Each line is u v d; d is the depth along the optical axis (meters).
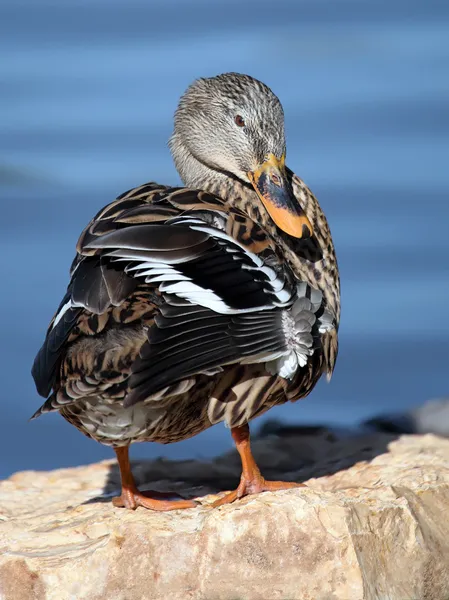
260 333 9.21
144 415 9.77
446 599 9.72
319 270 11.27
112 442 10.20
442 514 10.02
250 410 9.93
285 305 9.40
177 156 13.06
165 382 8.69
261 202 11.93
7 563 9.35
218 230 9.66
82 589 9.21
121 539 9.27
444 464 11.23
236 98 12.31
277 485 10.60
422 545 9.53
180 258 9.25
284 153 12.20
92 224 10.07
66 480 12.20
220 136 12.41
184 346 8.88
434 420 14.05
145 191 10.82
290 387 10.27
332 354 10.77
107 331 9.23
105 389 9.18
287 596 8.96
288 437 13.32
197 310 9.05
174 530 9.32
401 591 9.29
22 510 11.25
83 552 9.44
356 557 8.95
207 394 9.91
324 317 10.21
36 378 9.38
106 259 9.38
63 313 9.57
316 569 8.96
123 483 10.74
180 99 13.06
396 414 14.34
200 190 10.73
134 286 9.23
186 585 9.12
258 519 9.09
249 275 9.39
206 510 10.08
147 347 8.84
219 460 12.80
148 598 9.15
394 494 9.95
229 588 9.03
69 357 9.36
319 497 9.40
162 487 11.81
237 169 12.28
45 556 9.45
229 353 8.98
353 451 12.52
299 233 11.03
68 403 9.20
